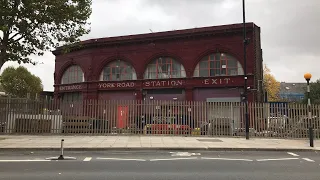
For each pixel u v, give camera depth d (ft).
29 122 59.00
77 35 54.70
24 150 40.04
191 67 94.73
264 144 47.06
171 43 98.17
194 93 94.32
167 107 60.90
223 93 91.15
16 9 46.93
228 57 92.17
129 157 34.78
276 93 228.84
